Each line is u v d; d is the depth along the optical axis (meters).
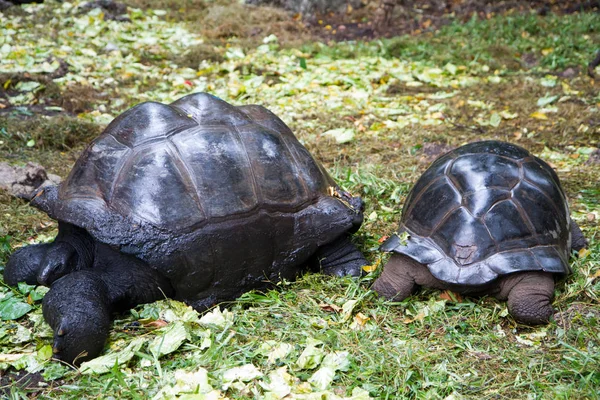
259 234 3.79
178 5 12.09
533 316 3.55
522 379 3.20
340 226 4.04
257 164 3.90
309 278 4.04
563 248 3.80
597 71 8.77
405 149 6.48
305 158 4.18
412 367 3.26
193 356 3.35
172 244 3.55
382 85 8.55
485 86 8.30
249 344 3.44
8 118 6.85
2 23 10.12
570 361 3.29
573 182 5.59
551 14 11.24
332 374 3.15
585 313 3.68
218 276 3.73
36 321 3.63
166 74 8.88
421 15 11.99
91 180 3.69
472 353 3.42
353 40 10.96
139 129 3.82
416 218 3.91
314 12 12.00
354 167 6.07
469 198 3.79
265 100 7.92
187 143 3.78
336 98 7.95
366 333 3.54
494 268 3.56
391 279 3.84
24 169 5.52
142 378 3.17
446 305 3.79
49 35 9.81
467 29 10.62
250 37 10.68
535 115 7.22
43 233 4.84
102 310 3.35
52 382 3.20
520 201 3.77
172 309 3.66
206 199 3.67
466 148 4.20
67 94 7.70
